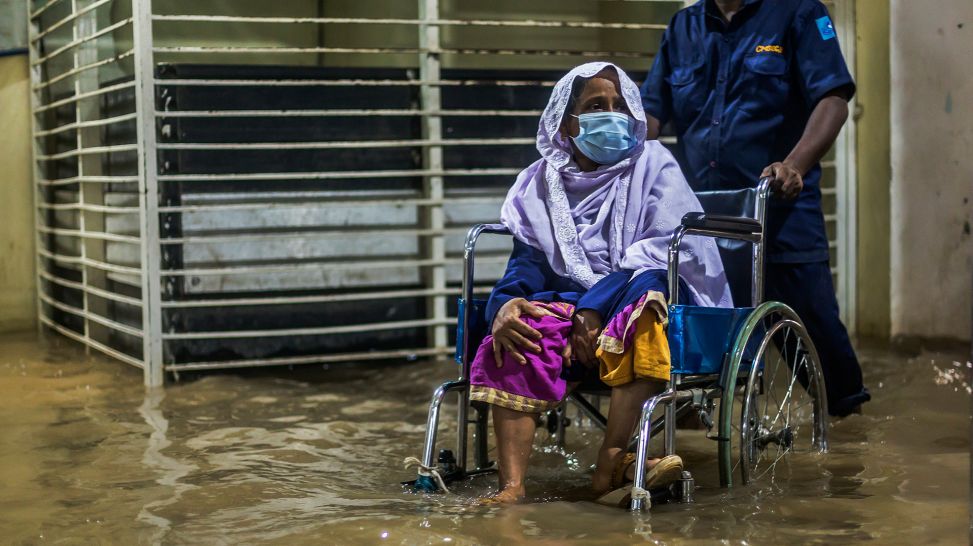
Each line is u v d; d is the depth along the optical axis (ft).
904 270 21.11
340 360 19.54
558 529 9.46
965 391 16.19
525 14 21.50
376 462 12.77
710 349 10.67
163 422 15.06
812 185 13.73
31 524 10.13
